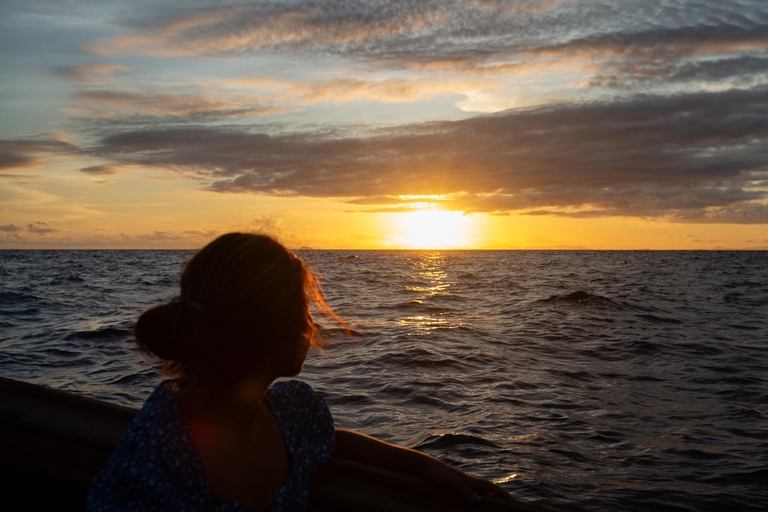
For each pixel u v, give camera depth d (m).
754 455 5.04
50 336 10.89
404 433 5.55
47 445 1.50
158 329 0.88
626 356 9.67
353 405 6.46
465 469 4.71
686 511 4.02
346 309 17.09
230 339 0.90
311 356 9.04
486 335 11.82
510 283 31.62
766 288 28.33
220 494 0.94
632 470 4.71
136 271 43.19
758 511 4.03
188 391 0.95
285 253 0.96
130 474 0.89
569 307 17.81
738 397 7.05
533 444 5.26
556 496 4.23
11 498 1.52
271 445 1.09
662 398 6.96
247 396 0.96
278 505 1.04
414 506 1.25
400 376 7.79
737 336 12.08
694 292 24.98
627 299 20.94
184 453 0.92
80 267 51.00
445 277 38.50
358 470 1.34
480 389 7.22
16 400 1.71
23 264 58.44
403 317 15.13
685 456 5.02
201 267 0.92
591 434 5.57
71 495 1.48
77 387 7.14
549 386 7.45
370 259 99.81
